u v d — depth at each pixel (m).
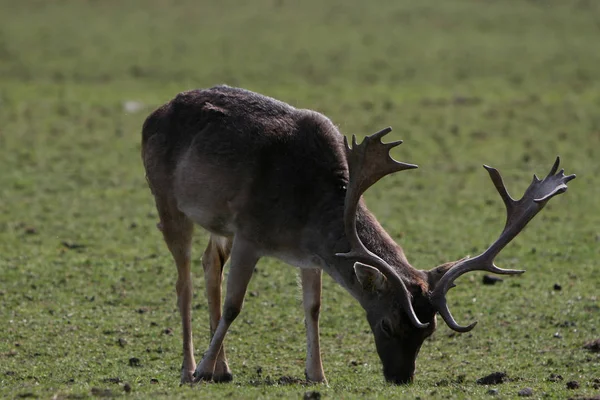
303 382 28.38
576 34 111.38
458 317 35.84
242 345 33.53
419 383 28.36
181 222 30.11
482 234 46.50
